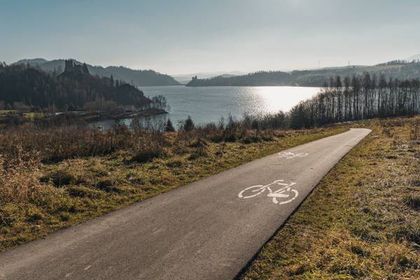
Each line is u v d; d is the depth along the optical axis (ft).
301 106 309.01
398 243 21.59
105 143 56.29
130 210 28.55
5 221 25.11
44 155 48.55
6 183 30.81
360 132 111.24
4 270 18.65
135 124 83.35
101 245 21.83
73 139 58.85
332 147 68.90
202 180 39.32
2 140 55.52
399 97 369.91
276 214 27.78
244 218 26.86
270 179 40.14
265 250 21.29
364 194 32.71
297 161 52.16
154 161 47.60
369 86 387.96
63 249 21.22
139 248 21.43
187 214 27.73
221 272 18.58
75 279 17.78
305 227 25.07
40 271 18.54
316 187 36.68
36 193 30.32
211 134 78.79
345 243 21.39
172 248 21.44
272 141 77.92
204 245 21.90
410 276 17.61
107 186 34.55
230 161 50.93
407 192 32.68
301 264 19.01
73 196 31.22
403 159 51.67
